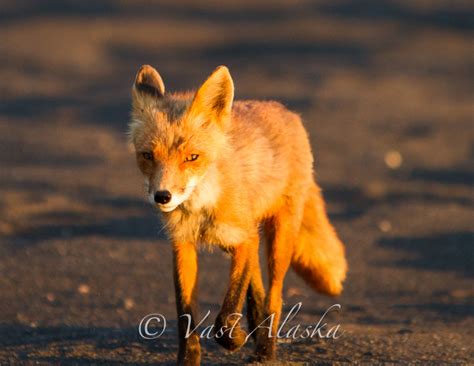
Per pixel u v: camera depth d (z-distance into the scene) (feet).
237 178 29.12
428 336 34.94
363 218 61.77
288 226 31.96
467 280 48.21
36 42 162.50
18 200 63.98
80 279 46.57
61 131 95.35
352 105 108.78
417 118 102.06
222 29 183.32
